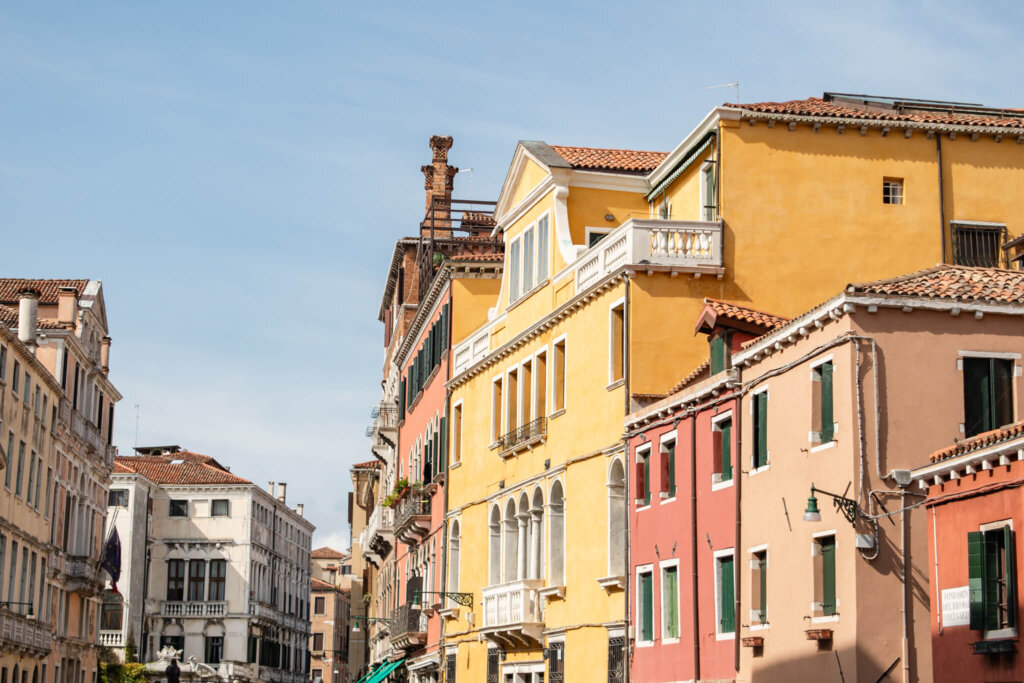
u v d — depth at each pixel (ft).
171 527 317.01
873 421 68.69
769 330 82.02
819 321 71.97
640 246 94.48
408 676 162.40
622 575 93.61
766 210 95.91
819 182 96.89
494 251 164.04
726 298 94.68
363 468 276.21
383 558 201.87
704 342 94.43
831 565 70.38
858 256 96.53
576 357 103.19
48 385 171.42
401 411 177.78
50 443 175.22
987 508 61.31
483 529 123.13
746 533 78.79
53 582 183.42
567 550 103.19
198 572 315.99
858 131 98.02
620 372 96.02
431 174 194.18
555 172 109.70
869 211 97.14
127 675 258.16
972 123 98.84
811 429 72.38
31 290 172.45
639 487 92.79
